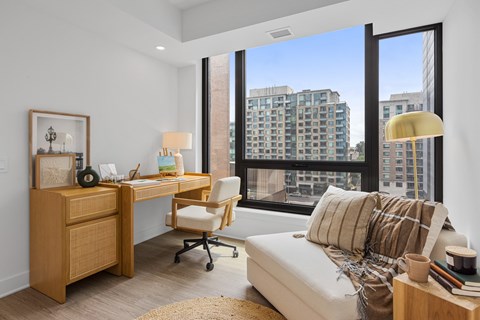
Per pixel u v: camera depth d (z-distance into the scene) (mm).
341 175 2982
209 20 2795
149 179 3031
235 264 2605
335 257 1732
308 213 3127
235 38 2854
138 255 2828
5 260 2062
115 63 2934
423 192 2664
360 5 2195
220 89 3703
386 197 1969
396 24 2506
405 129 1820
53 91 2359
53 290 1993
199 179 3227
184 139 3359
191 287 2162
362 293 1382
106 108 2842
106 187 2414
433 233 1592
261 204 3396
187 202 2543
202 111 3809
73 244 2016
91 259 2143
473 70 1763
